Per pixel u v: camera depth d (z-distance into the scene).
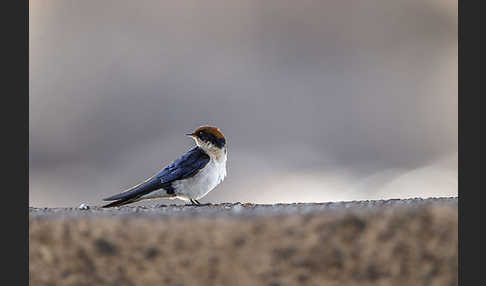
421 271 4.38
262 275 4.38
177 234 4.40
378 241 4.36
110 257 4.47
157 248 4.42
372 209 4.54
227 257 4.39
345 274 4.38
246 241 4.38
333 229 4.36
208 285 4.41
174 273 4.43
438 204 4.61
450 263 4.39
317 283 4.38
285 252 4.37
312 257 4.37
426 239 4.37
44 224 4.56
